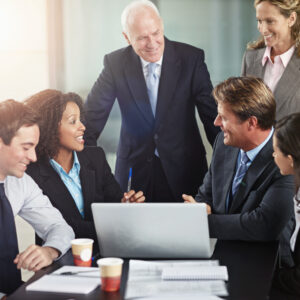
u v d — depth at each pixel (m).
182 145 3.28
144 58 3.12
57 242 1.91
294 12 2.88
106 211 1.81
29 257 1.77
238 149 2.32
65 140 2.36
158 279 1.59
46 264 1.78
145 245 1.82
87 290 1.50
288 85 2.96
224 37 4.25
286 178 2.10
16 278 1.95
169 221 1.79
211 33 4.27
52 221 2.10
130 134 3.33
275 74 3.03
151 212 1.79
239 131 2.16
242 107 2.11
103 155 2.58
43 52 4.85
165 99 3.22
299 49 2.93
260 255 1.86
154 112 3.29
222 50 4.26
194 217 1.77
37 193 2.14
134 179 3.35
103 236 1.84
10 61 4.88
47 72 4.85
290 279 1.87
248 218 2.04
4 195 1.97
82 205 2.41
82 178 2.41
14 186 2.08
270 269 1.70
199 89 3.22
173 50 3.22
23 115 1.91
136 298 1.45
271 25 2.92
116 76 3.29
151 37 3.04
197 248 1.80
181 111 3.25
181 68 3.21
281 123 1.94
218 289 1.50
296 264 1.94
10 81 4.92
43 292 1.51
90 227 2.26
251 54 3.13
